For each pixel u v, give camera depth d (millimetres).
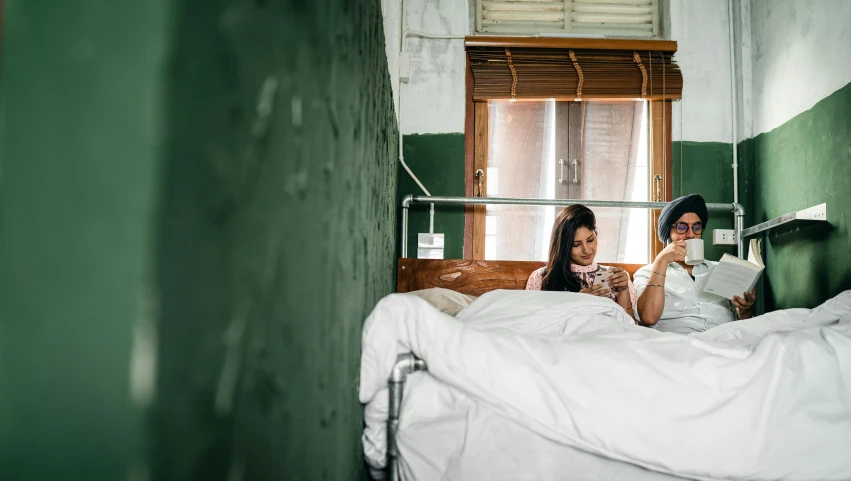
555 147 2988
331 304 861
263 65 492
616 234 2953
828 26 2365
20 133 350
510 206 2941
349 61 1002
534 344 1250
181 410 349
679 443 1128
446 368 1213
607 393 1166
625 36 3074
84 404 327
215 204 395
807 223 2484
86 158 338
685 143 2957
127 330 322
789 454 1122
